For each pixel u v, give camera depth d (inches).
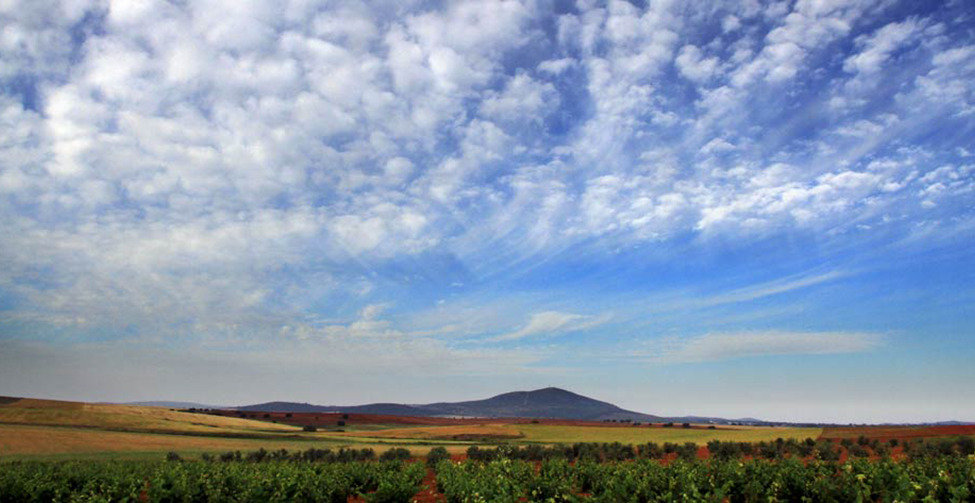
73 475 1321.4
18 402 4404.5
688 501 896.9
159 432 3703.3
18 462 1811.0
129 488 1187.3
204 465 1503.4
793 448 2181.3
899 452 2071.9
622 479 1141.1
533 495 1085.1
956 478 900.6
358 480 1334.9
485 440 3831.2
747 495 1005.2
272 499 1010.7
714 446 2367.1
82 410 4362.7
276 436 3846.0
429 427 5300.2
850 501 890.7
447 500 1095.6
